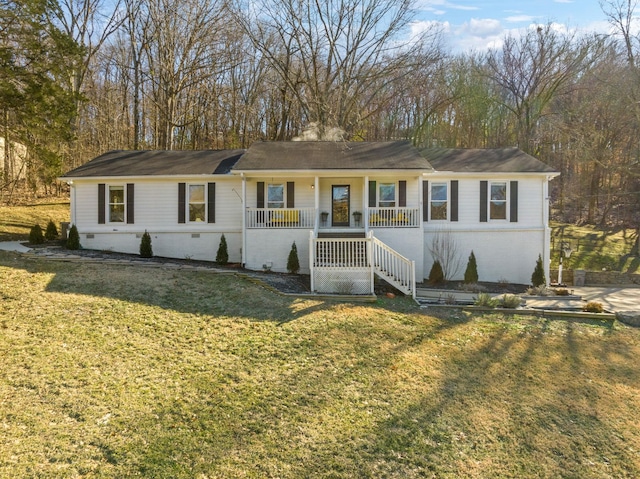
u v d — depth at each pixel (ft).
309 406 19.31
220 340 26.17
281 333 27.91
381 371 23.45
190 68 84.23
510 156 56.90
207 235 52.70
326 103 86.33
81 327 25.82
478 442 17.46
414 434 17.65
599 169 98.17
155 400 18.75
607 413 20.57
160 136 96.17
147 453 15.12
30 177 54.44
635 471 16.29
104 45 103.96
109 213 52.54
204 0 81.92
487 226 51.90
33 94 48.21
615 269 67.15
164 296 33.12
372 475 14.87
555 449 17.35
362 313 33.24
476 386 22.50
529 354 27.55
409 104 111.45
